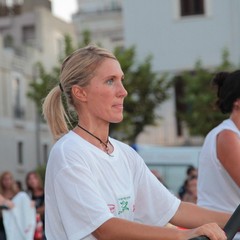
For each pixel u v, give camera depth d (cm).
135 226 279
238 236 372
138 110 2367
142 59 2684
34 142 3909
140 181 338
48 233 308
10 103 3678
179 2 2670
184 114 2352
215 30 2647
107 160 313
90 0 4181
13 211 1124
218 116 2205
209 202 397
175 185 1662
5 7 4312
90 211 287
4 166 3619
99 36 4075
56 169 299
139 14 2695
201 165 404
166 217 338
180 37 2667
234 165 378
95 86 312
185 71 2405
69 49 2464
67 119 337
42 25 4041
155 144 2638
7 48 3762
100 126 318
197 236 259
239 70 406
